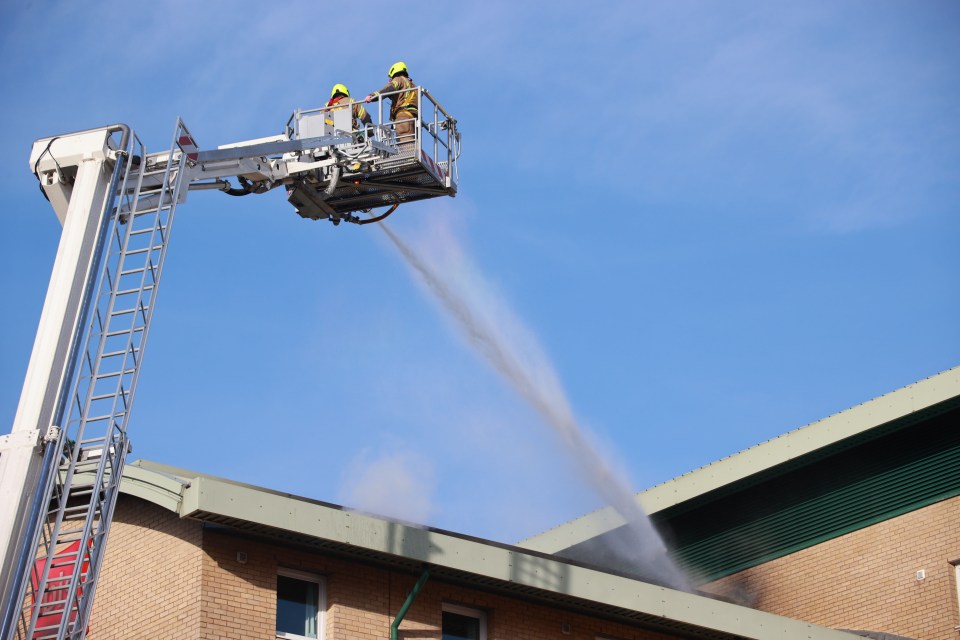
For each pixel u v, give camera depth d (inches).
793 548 1230.3
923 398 1131.9
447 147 935.0
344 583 838.5
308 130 869.2
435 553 844.6
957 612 1130.7
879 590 1170.6
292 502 802.8
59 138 721.0
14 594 620.7
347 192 910.4
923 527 1165.1
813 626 983.0
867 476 1178.6
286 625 821.2
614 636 947.3
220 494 781.3
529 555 896.3
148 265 702.5
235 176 826.8
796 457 1180.5
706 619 944.9
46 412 657.0
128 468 814.5
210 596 789.9
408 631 851.4
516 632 901.2
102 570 850.1
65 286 682.8
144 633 807.1
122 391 672.4
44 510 637.9
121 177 721.0
